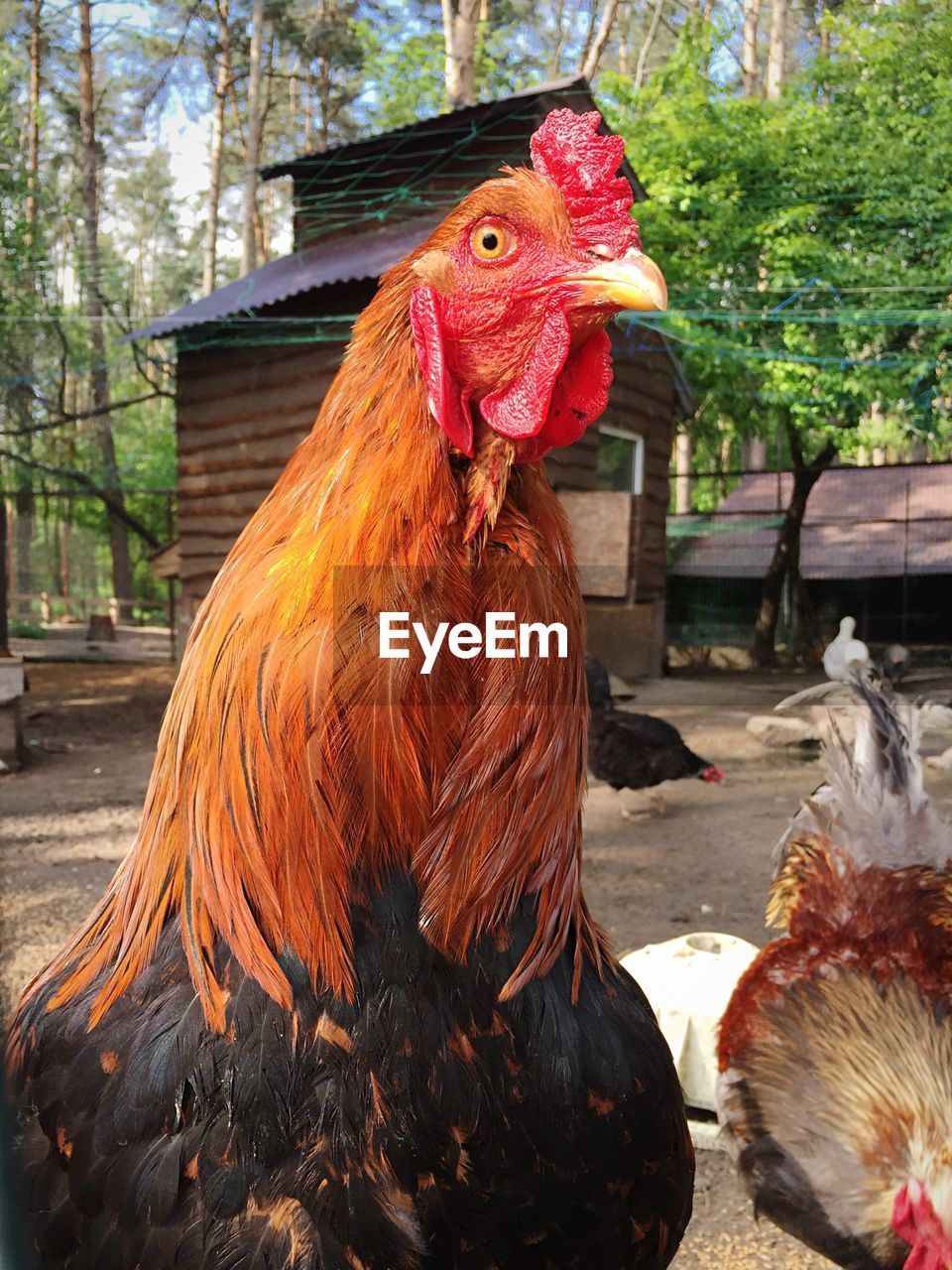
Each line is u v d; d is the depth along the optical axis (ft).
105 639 76.54
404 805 4.85
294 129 96.99
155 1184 4.60
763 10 68.54
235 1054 4.67
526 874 5.08
